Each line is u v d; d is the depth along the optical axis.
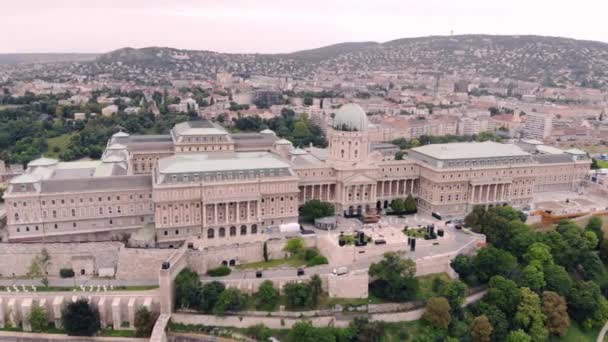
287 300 191.12
